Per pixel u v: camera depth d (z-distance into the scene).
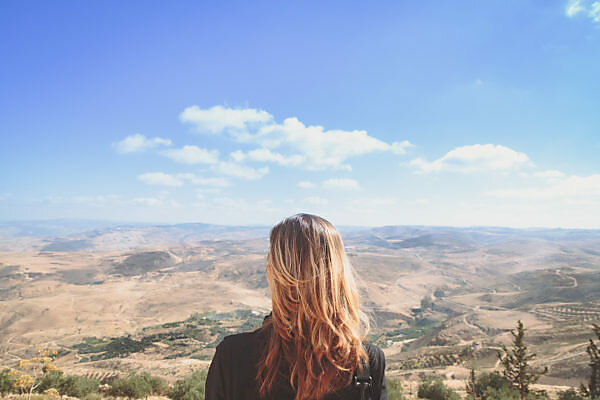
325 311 1.21
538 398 14.34
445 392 19.45
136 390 15.23
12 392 11.64
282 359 1.24
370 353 1.33
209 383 1.38
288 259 1.32
